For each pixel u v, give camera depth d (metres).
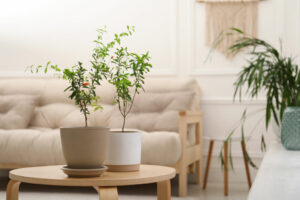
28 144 3.03
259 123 3.59
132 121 3.44
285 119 2.09
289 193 0.80
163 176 1.34
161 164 2.89
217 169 3.66
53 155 2.99
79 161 1.27
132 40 3.86
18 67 4.05
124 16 3.89
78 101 1.40
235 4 3.64
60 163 2.99
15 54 4.05
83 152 1.27
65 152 1.29
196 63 3.74
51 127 3.59
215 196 2.98
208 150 3.67
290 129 2.07
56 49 4.00
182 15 3.77
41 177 1.24
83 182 1.20
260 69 2.26
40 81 3.81
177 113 3.36
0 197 2.93
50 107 3.65
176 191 3.20
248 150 3.61
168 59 3.80
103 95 3.61
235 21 3.64
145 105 3.49
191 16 3.74
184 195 2.95
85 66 3.94
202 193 3.11
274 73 2.30
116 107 3.55
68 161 1.29
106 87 3.63
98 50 1.50
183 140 2.93
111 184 1.22
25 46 4.04
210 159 3.34
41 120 3.60
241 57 3.64
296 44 3.52
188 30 3.75
